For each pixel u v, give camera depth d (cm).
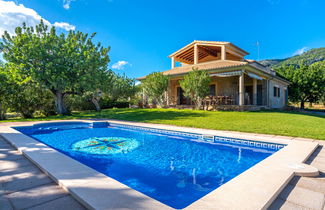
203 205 198
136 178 386
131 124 974
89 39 1772
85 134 891
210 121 967
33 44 1462
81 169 310
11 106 1470
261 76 1742
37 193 241
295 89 2734
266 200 208
